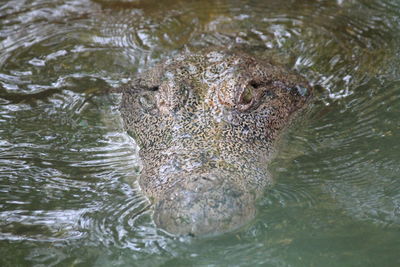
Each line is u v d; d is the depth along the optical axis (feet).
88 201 14.10
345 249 11.92
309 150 15.89
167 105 16.20
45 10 26.18
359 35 23.47
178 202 12.04
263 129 15.99
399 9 25.35
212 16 25.46
